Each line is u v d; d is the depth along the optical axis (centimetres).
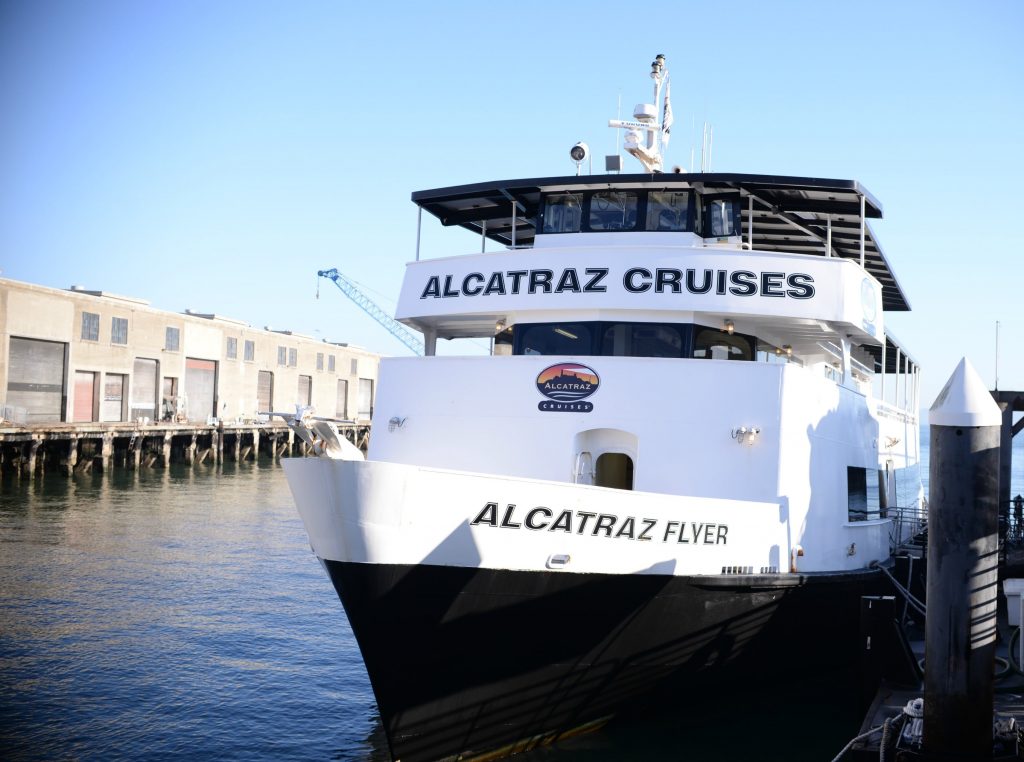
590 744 1227
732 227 1528
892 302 2506
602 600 1105
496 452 1363
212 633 2034
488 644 1064
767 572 1266
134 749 1383
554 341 1446
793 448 1312
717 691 1299
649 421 1317
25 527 3512
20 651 1861
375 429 1451
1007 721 938
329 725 1502
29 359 6056
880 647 1218
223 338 8162
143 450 6744
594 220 1537
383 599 989
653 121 1747
